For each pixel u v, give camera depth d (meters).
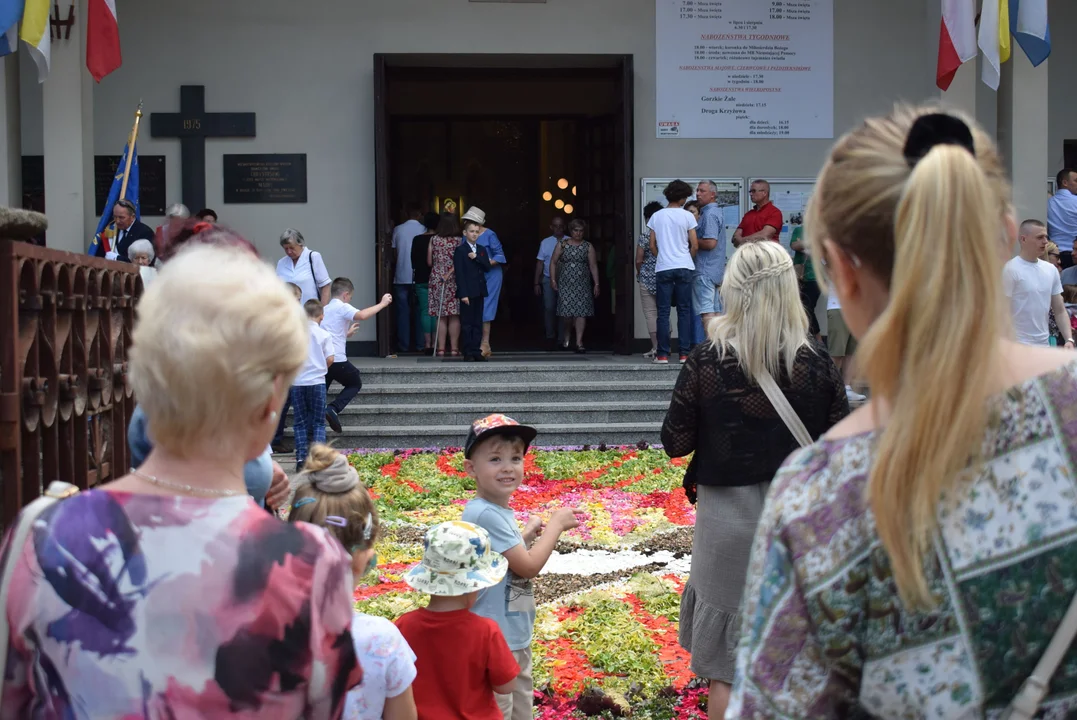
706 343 4.03
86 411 4.03
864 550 1.52
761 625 1.59
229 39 15.55
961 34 13.37
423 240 16.17
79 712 1.68
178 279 1.85
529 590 4.25
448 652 3.51
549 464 10.85
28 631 1.70
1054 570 1.43
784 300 3.93
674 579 7.11
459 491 9.84
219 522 1.76
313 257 13.46
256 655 1.71
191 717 1.68
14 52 12.27
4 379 3.27
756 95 16.08
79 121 13.30
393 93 18.70
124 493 1.78
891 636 1.50
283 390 1.92
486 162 21.78
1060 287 9.59
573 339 18.64
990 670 1.45
